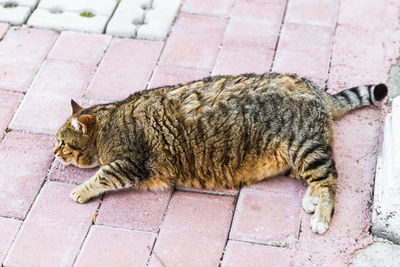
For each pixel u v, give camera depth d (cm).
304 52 200
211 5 212
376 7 209
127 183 176
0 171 181
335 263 166
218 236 170
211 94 174
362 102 184
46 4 213
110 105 181
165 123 174
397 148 166
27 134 187
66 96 194
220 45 203
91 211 175
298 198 175
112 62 201
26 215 174
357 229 170
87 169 182
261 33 205
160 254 168
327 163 172
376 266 165
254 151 173
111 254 169
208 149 174
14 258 168
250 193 176
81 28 207
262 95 172
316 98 174
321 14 208
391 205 165
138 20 209
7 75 198
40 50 203
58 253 169
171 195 177
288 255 167
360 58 198
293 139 171
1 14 210
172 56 201
